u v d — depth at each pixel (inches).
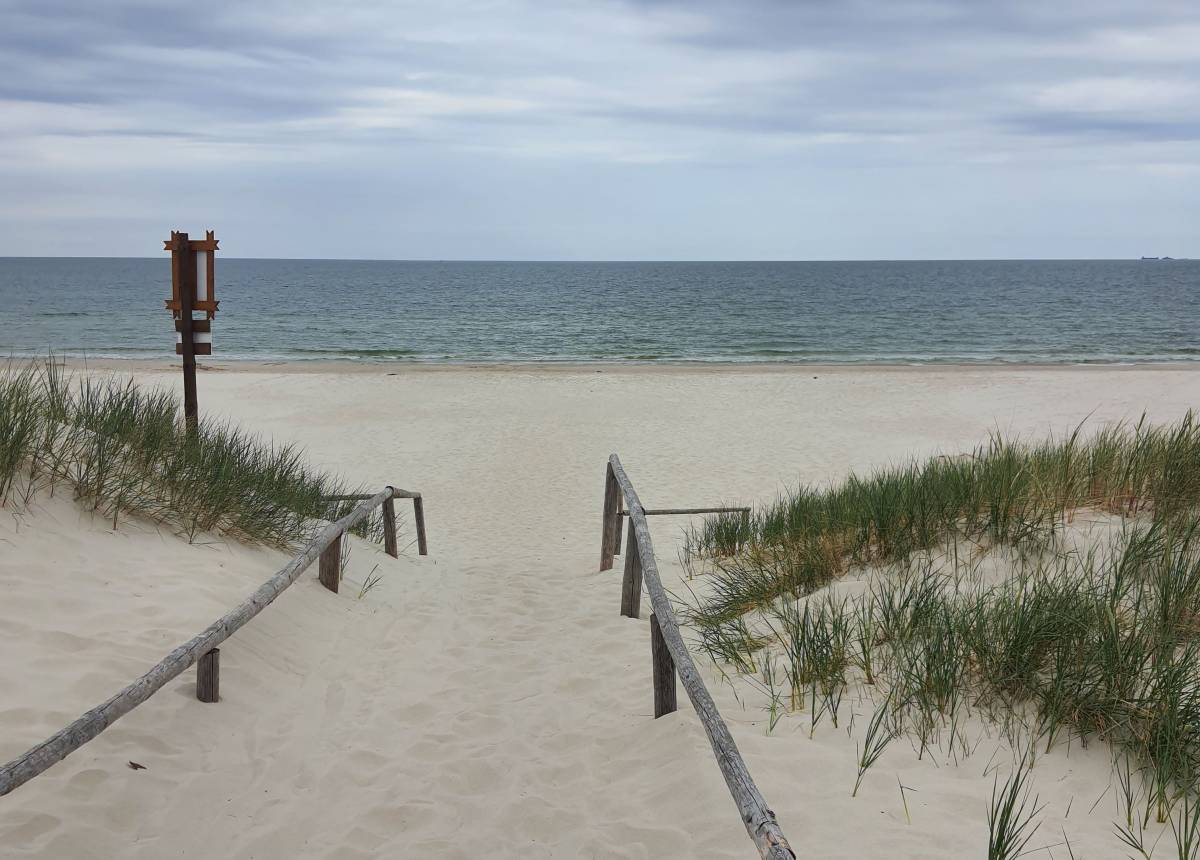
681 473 567.5
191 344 322.3
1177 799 115.0
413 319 2134.6
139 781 132.3
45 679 149.2
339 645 210.5
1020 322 1934.1
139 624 178.1
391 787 143.9
